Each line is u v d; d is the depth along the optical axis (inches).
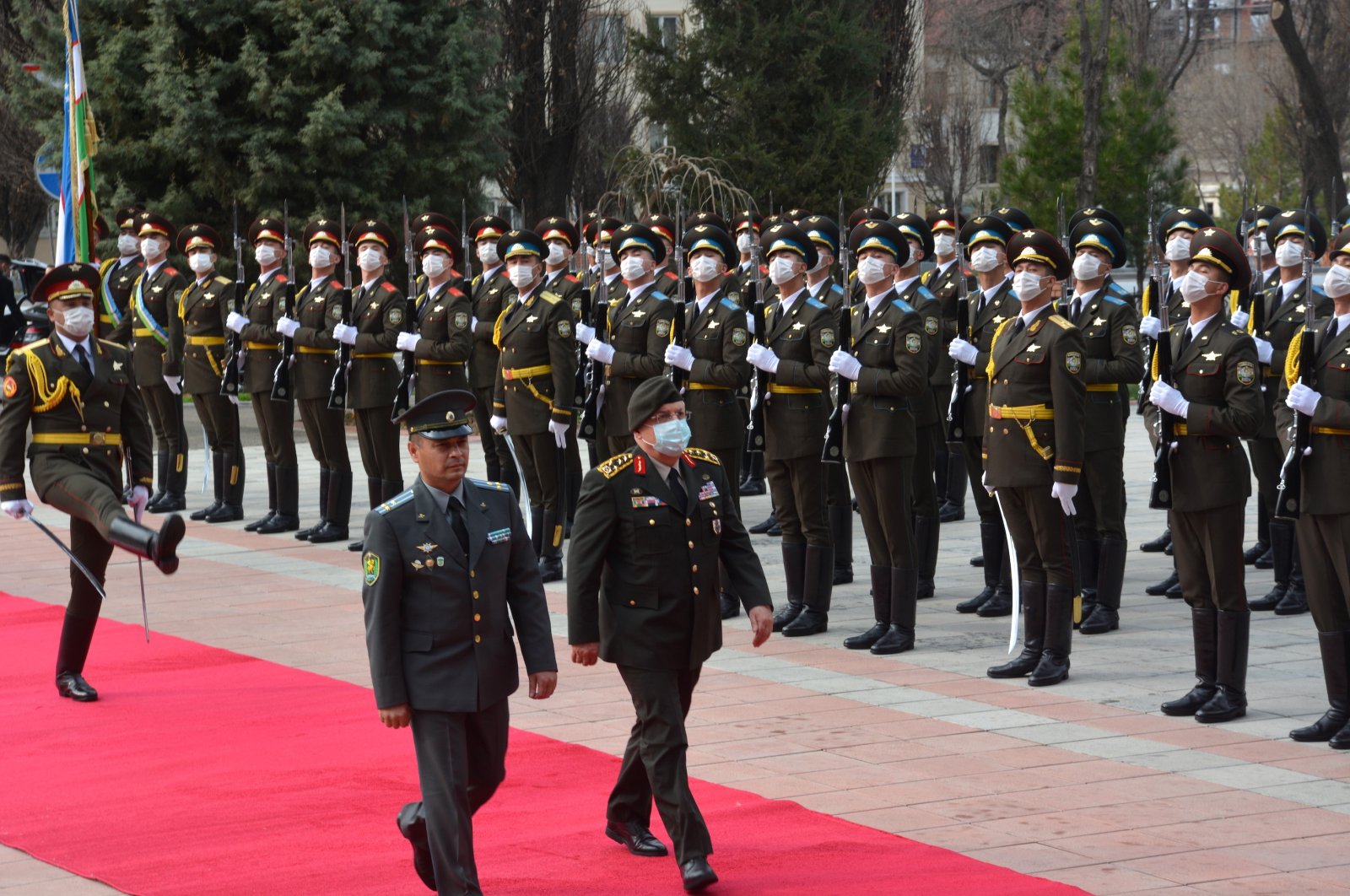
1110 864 293.6
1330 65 1720.0
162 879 290.7
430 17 1135.0
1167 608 535.8
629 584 296.8
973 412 530.6
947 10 2527.1
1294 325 536.1
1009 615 524.1
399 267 1145.4
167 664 464.1
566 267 615.8
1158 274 425.7
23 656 478.6
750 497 771.4
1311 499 375.2
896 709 409.7
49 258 2325.3
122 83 1096.2
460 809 267.0
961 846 303.6
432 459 275.6
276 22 1097.4
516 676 280.7
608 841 308.3
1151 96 1402.6
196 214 1134.4
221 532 703.7
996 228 530.9
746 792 338.0
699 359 506.9
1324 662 380.2
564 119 1505.9
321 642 492.4
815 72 1444.4
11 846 312.8
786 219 568.7
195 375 721.0
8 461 419.5
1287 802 332.2
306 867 295.0
